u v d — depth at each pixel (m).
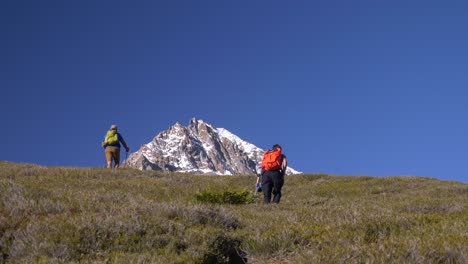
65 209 10.16
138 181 24.72
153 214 9.70
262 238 8.55
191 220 9.68
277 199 17.55
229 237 8.71
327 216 11.04
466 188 23.11
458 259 6.41
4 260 7.56
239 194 17.59
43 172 25.89
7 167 28.66
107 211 9.93
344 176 33.38
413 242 7.09
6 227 8.67
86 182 21.91
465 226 8.70
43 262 6.94
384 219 9.48
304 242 8.38
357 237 8.27
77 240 7.77
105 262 6.96
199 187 23.69
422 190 24.81
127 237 8.07
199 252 7.77
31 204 10.21
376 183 28.36
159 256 7.27
